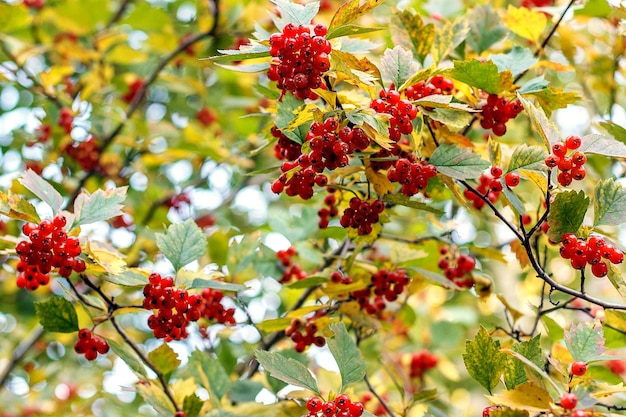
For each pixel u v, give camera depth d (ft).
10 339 26.61
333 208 14.43
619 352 16.85
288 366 11.07
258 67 11.38
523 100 10.85
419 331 23.24
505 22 15.65
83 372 26.94
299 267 17.63
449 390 23.79
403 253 15.08
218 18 22.59
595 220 10.90
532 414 10.49
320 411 10.75
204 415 13.37
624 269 22.33
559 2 18.67
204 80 28.25
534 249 15.76
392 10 14.12
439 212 11.76
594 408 11.50
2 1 21.79
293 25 10.48
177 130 24.89
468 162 11.09
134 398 24.76
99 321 12.68
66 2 24.27
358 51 12.32
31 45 22.90
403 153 12.28
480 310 23.56
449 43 13.97
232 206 26.48
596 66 19.51
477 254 20.08
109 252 12.41
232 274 16.28
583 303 19.30
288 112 11.55
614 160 17.08
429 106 11.28
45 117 23.70
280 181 10.93
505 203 14.21
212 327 17.72
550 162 10.38
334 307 14.97
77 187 22.59
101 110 23.04
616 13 15.51
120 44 24.82
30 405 25.21
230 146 26.37
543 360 10.98
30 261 11.20
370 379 19.79
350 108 11.12
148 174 25.52
